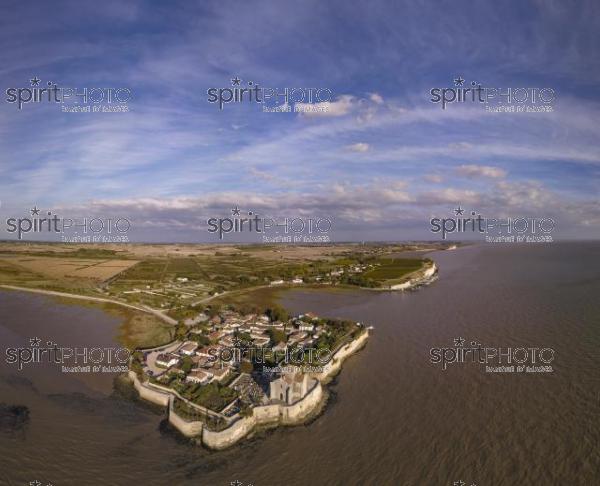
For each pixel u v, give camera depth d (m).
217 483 60.88
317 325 136.00
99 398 87.06
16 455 65.62
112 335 131.00
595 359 99.75
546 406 78.38
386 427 74.44
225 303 184.62
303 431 75.00
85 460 65.75
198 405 80.38
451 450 66.38
